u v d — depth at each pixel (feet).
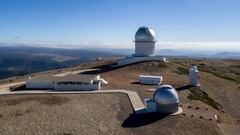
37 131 90.17
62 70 252.42
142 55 244.63
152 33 244.22
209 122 103.19
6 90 153.07
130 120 102.06
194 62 315.78
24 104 121.80
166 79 183.93
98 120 101.50
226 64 333.62
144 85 165.99
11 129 91.76
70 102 125.49
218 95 161.17
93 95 139.64
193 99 136.87
